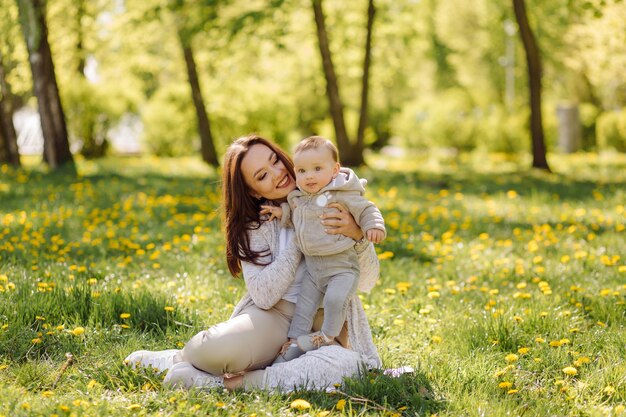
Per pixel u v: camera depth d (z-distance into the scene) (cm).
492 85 3322
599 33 2075
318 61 2447
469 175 1759
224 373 352
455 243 769
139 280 562
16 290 480
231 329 350
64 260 635
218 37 1817
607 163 2211
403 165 2292
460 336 436
